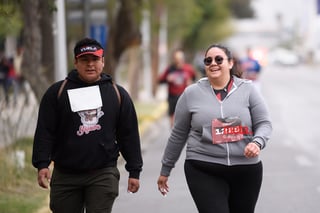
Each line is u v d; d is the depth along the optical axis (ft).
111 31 139.64
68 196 43.55
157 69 250.57
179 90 127.54
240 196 44.62
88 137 42.80
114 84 44.14
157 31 232.73
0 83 173.78
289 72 586.04
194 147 44.29
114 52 140.56
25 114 105.70
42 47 109.50
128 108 43.93
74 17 116.67
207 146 43.80
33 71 97.76
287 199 73.41
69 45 132.87
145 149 120.57
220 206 43.06
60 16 96.22
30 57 97.40
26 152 90.22
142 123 157.99
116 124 43.96
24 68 97.91
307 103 226.99
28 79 98.07
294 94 276.21
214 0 410.31
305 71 616.80
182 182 84.48
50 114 43.21
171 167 46.85
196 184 43.78
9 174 76.02
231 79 44.96
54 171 44.01
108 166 43.60
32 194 72.23
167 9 263.29
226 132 43.57
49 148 43.32
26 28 96.32
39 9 96.53
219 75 44.32
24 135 93.56
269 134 43.65
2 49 228.43
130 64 226.17
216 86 44.70
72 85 43.29
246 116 43.96
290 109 203.41
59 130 43.45
